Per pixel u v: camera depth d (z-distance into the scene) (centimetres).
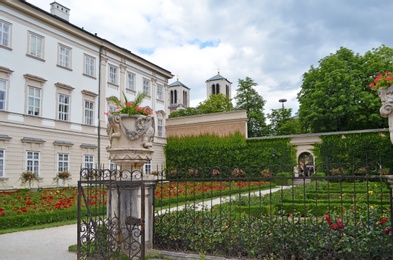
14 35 2211
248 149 3192
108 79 3045
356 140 2714
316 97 3036
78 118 2694
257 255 561
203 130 3444
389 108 468
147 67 3572
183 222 644
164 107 3850
